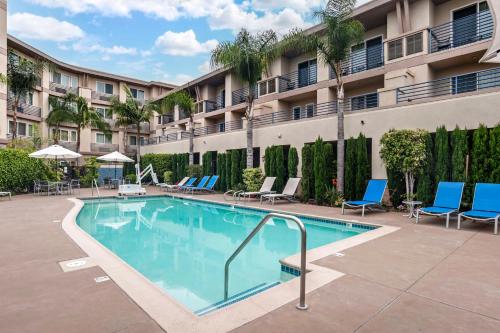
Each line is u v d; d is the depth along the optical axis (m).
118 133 31.23
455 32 12.77
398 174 10.20
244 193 13.08
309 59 18.16
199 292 4.36
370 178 11.41
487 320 2.73
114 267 4.17
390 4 13.61
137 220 10.23
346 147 11.96
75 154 15.59
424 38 12.40
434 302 3.09
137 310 2.92
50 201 12.61
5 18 18.36
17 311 2.90
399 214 9.36
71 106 24.94
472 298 3.19
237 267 5.45
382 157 9.73
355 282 3.62
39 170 17.25
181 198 15.52
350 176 11.54
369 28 15.52
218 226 9.23
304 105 18.11
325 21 11.46
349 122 12.14
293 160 13.51
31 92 22.12
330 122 12.75
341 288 3.44
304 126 13.73
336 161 12.51
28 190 16.98
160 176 22.72
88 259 4.53
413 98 12.52
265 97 18.97
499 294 3.29
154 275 5.05
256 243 7.16
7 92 20.19
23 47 22.92
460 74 12.36
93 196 15.25
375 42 15.49
